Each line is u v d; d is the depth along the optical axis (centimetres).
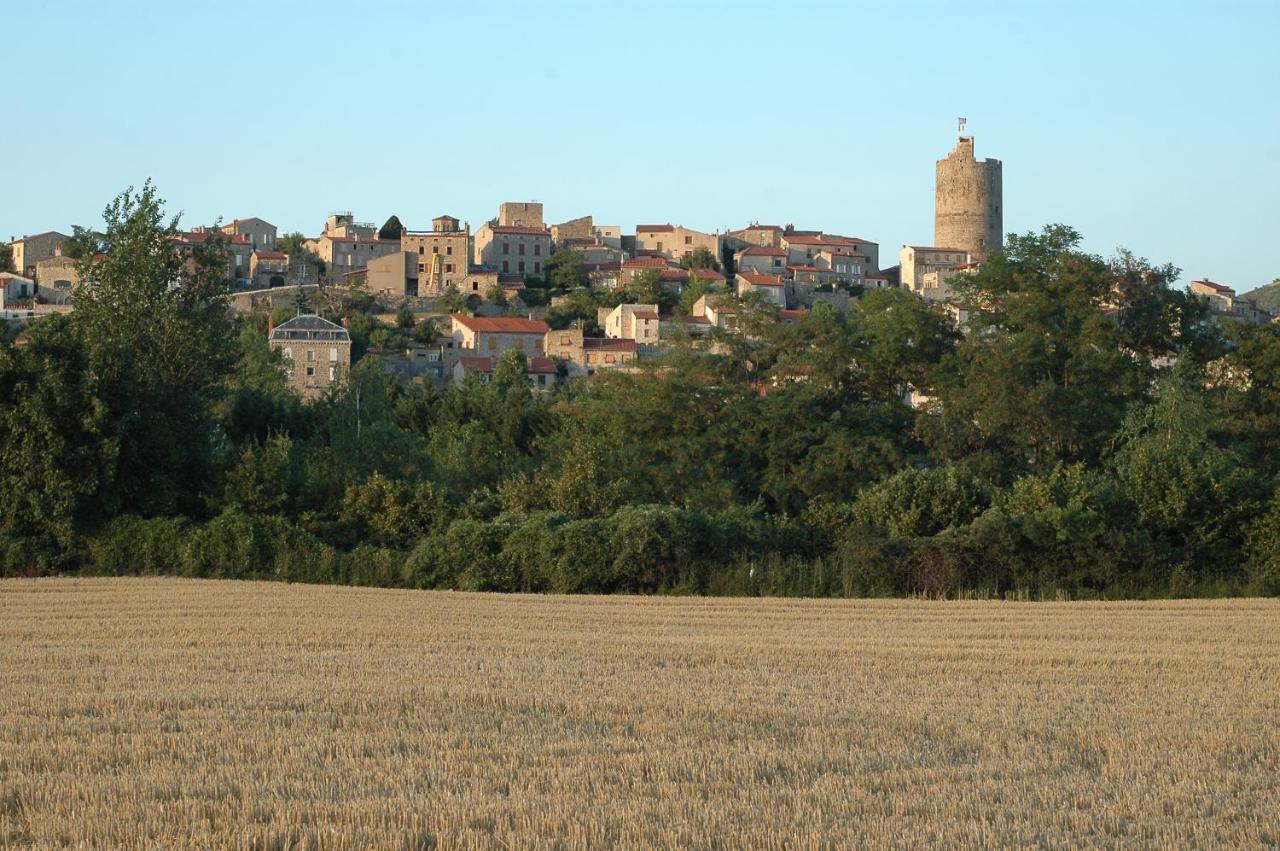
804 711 4284
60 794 3114
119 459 9781
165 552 9262
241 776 3306
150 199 11812
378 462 12769
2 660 5412
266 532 9388
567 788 3231
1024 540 9112
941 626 6938
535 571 8894
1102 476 10500
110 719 4022
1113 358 13612
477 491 10706
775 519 10106
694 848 2758
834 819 2988
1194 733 3969
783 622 7119
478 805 3039
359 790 3181
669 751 3647
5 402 9656
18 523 9362
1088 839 2878
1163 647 6109
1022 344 13400
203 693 4494
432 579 9000
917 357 14262
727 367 13812
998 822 2992
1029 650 5962
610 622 7025
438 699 4425
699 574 8894
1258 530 9512
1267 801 3209
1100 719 4234
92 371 9769
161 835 2828
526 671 5194
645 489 12356
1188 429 11831
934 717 4216
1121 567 9100
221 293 12075
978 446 13188
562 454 11906
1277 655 5853
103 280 11550
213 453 10875
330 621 6831
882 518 9869
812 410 13138
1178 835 2914
